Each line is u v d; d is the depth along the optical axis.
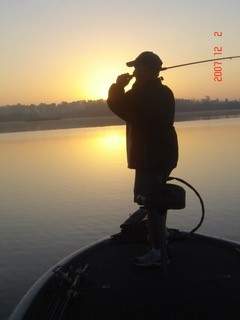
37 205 24.59
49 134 117.81
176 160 5.00
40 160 50.34
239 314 4.20
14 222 20.77
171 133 4.92
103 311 4.35
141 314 4.27
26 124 183.75
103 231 18.83
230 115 195.25
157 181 4.93
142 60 4.77
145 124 4.82
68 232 18.83
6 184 33.66
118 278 4.91
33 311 4.59
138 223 5.89
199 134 74.31
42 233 18.80
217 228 18.00
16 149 66.88
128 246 5.75
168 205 4.71
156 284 4.75
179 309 4.31
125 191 27.53
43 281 5.14
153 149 4.85
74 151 58.75
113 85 4.84
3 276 14.06
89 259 5.46
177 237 5.82
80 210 22.72
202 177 30.75
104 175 35.09
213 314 4.21
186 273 4.95
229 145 52.56
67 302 4.52
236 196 23.70
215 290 4.58
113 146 64.44
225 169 33.84
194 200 23.27
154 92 4.79
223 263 5.18
